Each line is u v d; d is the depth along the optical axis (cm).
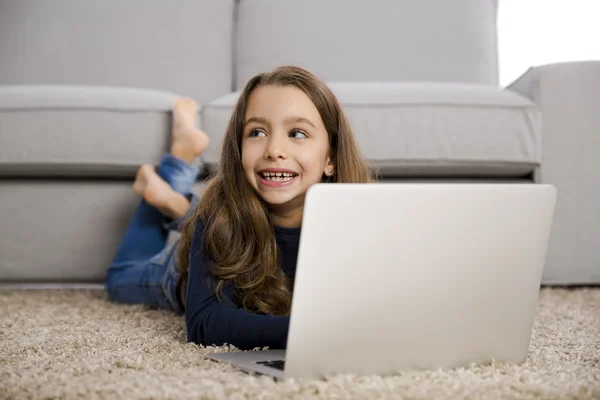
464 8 261
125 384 87
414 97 206
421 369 98
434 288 93
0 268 202
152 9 260
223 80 261
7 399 84
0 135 199
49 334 134
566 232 208
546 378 94
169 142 204
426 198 89
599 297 191
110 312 166
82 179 209
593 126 208
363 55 257
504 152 205
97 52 254
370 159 204
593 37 309
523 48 312
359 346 92
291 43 258
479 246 94
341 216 85
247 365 97
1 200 204
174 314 164
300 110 123
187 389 84
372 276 89
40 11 256
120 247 187
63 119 201
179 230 185
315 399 81
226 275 121
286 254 131
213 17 263
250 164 123
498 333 102
